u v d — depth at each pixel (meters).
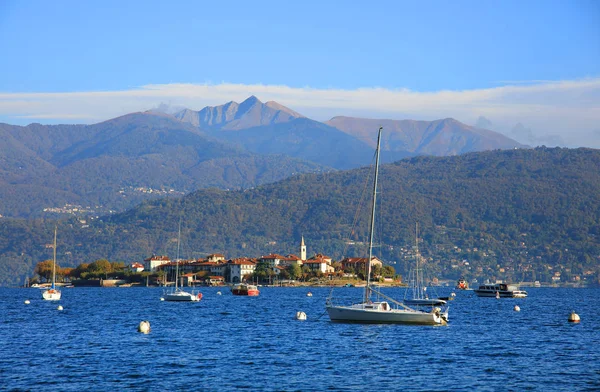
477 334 129.50
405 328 135.50
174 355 102.00
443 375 88.00
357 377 86.56
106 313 186.12
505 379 85.69
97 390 79.19
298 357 100.44
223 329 137.25
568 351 107.88
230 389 79.94
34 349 107.62
